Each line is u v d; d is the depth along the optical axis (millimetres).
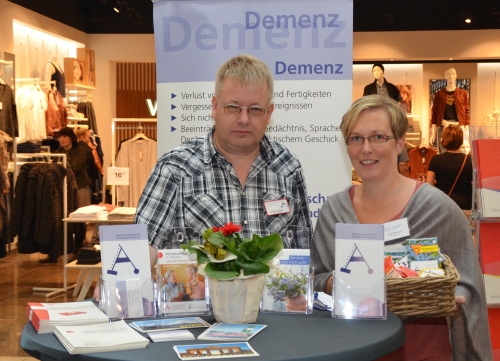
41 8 11383
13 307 6188
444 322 2252
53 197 7312
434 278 1977
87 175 9602
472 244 2330
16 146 9211
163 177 2471
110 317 1899
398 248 2186
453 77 11773
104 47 13797
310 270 2018
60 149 10453
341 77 3475
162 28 3523
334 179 3518
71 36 12812
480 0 11633
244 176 2494
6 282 7422
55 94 10820
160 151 3562
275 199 2488
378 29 12562
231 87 2266
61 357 1595
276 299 2004
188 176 2473
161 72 3541
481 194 3822
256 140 2340
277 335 1727
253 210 2475
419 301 2004
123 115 15125
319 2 3449
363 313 1914
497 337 3855
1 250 7828
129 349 1600
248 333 1716
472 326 2264
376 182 2336
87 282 6367
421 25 12461
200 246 1850
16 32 11125
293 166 2572
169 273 1973
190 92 3514
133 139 8797
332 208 2455
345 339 1683
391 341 1715
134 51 13797
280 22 3463
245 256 1819
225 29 3482
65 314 1862
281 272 2008
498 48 12328
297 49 3473
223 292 1837
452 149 6516
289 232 2289
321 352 1562
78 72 12219
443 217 2281
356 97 13102
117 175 7383
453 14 11789
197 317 1939
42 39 12117
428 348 2244
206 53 3492
